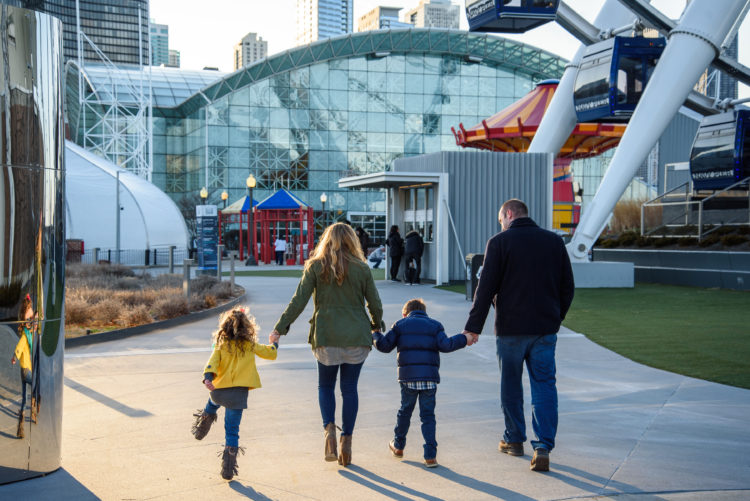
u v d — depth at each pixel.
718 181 25.94
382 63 70.44
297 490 4.86
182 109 73.62
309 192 69.44
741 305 16.33
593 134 35.06
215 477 5.16
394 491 4.82
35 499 4.72
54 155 5.31
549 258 5.37
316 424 6.64
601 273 21.27
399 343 5.44
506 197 23.69
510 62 71.38
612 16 25.56
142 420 6.80
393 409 7.24
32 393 5.13
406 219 26.05
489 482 4.98
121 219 44.31
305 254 43.41
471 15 23.38
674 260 23.00
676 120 35.97
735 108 26.64
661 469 5.23
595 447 5.82
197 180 71.12
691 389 8.09
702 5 20.58
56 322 5.31
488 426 6.54
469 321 5.48
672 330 12.58
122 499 4.71
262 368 9.41
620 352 10.55
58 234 5.35
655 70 21.11
